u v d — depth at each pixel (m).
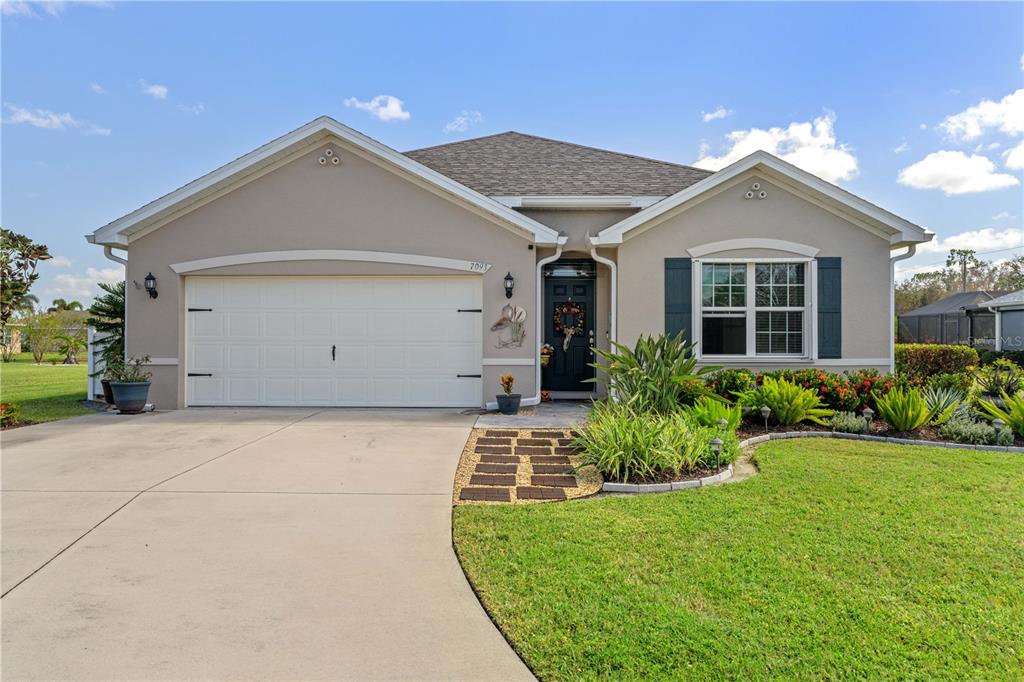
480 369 10.60
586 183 11.93
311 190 10.55
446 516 4.77
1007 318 23.20
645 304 10.41
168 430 8.37
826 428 8.38
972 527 4.40
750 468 6.38
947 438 7.68
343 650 2.87
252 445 7.36
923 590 3.40
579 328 11.84
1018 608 3.19
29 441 7.60
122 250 10.80
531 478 5.91
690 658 2.74
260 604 3.32
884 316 10.33
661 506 4.95
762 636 2.91
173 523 4.60
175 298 10.55
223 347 10.70
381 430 8.38
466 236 10.51
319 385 10.69
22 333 29.72
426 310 10.67
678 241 10.40
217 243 10.55
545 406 10.75
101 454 6.87
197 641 2.94
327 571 3.75
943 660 2.72
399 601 3.36
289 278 10.66
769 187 10.34
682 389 8.15
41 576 3.66
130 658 2.79
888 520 4.55
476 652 2.85
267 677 2.66
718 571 3.65
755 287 10.42
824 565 3.73
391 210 10.52
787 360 10.32
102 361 11.80
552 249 10.99
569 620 3.09
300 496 5.29
